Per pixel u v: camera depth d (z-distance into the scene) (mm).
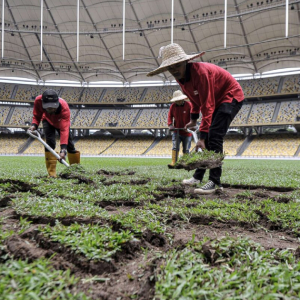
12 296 977
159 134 46125
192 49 35406
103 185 3826
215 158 3363
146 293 1149
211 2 29188
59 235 1534
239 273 1248
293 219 2223
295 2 25172
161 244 1733
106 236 1558
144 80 46219
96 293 1128
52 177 4672
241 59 36875
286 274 1237
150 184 3883
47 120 4973
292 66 37281
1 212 2186
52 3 31406
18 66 40906
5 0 31188
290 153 34688
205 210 2387
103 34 34250
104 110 48031
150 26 32906
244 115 40781
